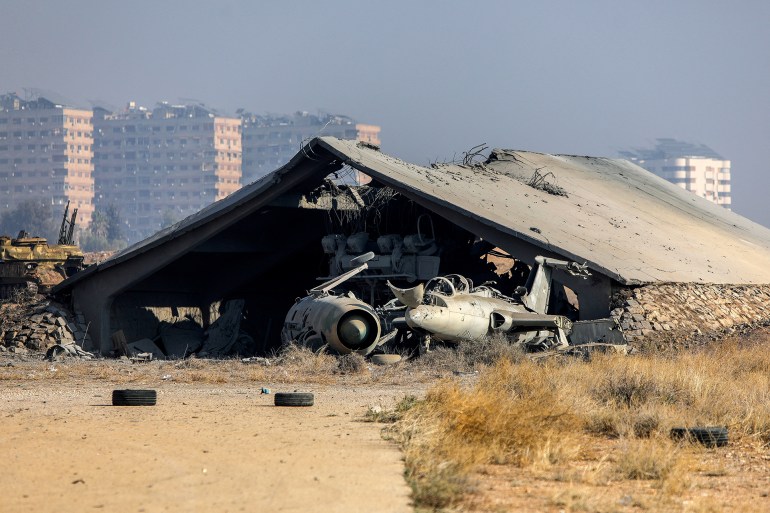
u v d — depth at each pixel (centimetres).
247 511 4119
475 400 6488
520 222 17800
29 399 8812
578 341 15688
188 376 11700
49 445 5781
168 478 4788
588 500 4516
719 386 8862
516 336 15138
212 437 6144
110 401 8600
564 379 9250
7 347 18712
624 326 15762
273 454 5481
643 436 6938
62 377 11794
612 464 5678
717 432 6644
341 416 7412
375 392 10012
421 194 17550
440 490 4506
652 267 18200
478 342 14012
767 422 7325
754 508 4600
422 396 9044
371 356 15450
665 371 9550
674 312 16638
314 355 14288
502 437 5888
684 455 5934
